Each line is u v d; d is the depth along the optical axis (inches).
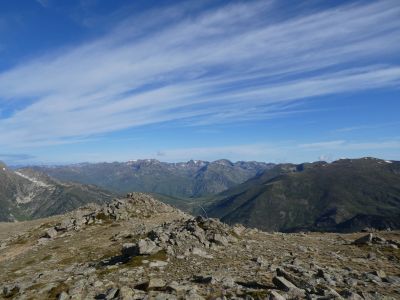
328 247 1743.4
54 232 3048.7
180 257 1423.5
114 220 3260.3
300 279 1013.8
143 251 1478.8
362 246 1727.4
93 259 1924.2
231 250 1576.0
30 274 1727.4
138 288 1053.2
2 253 2696.9
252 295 888.3
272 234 2188.7
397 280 1088.8
